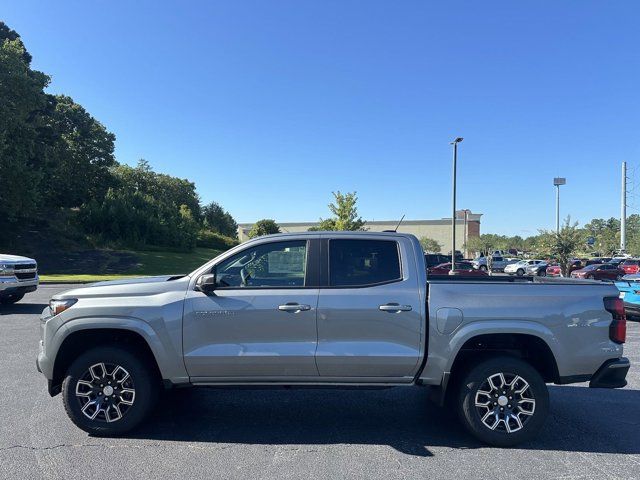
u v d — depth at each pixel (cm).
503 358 456
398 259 475
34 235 4297
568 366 457
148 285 474
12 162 3328
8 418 511
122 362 461
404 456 429
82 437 464
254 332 455
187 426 500
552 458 427
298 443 458
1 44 3712
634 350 896
